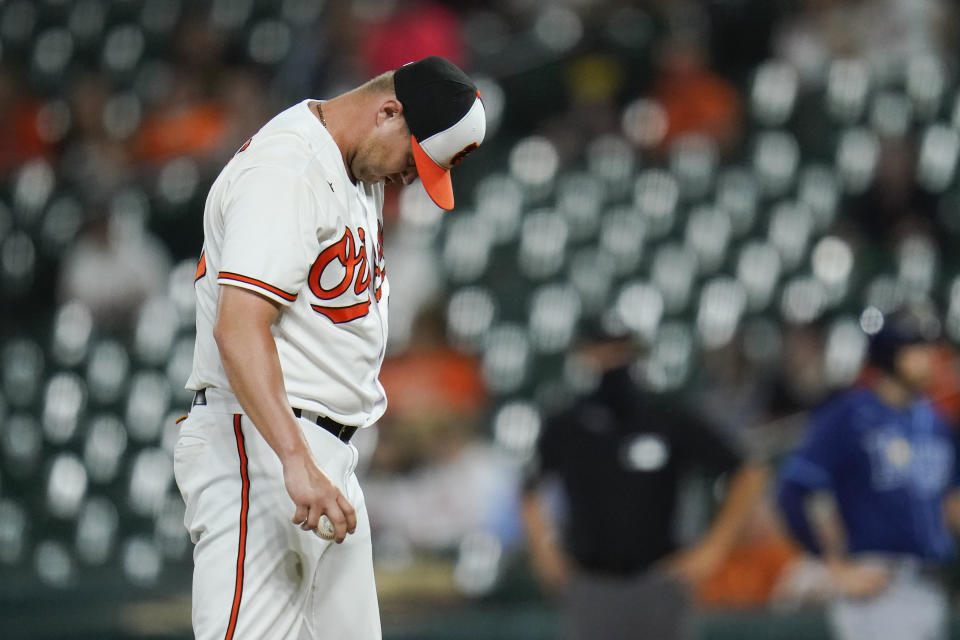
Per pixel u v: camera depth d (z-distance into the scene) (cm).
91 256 3294
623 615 1830
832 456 1822
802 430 2541
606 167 3631
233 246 967
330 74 3569
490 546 2505
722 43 3794
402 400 2677
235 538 1004
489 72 3753
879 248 3309
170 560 2853
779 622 2173
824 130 3603
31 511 3025
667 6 3697
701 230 3450
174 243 3516
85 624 2284
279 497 1005
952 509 2012
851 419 1822
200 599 1009
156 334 3272
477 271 3428
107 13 4231
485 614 2292
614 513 1828
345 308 1027
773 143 3609
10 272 3516
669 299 3309
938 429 1855
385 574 2422
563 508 1892
